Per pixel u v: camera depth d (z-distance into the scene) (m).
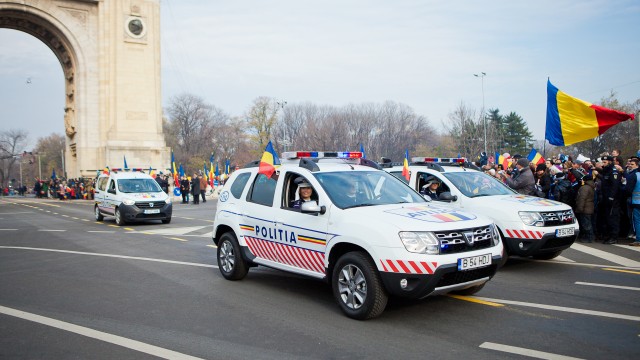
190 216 20.84
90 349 4.87
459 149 52.78
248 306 6.35
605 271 8.23
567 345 4.74
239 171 8.33
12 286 7.72
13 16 36.50
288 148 72.44
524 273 8.14
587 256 9.65
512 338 4.96
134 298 6.86
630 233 11.84
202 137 84.56
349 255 5.71
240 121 84.69
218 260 8.20
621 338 4.93
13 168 132.62
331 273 6.09
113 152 37.69
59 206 31.23
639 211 10.66
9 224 18.94
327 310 6.10
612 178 11.03
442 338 4.98
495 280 7.63
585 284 7.30
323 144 65.56
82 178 38.09
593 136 10.99
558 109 11.36
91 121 38.34
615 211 11.05
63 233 15.12
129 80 38.66
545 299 6.45
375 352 4.63
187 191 31.08
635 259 9.27
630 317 5.62
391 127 69.75
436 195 9.48
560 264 8.89
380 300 5.45
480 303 6.28
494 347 4.71
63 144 122.06
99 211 19.34
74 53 38.47
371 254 5.42
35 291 7.36
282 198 6.99
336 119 67.38
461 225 5.53
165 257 10.31
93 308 6.38
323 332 5.25
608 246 10.82
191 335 5.24
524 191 11.10
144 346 4.93
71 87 40.94
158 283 7.80
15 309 6.38
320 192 6.31
